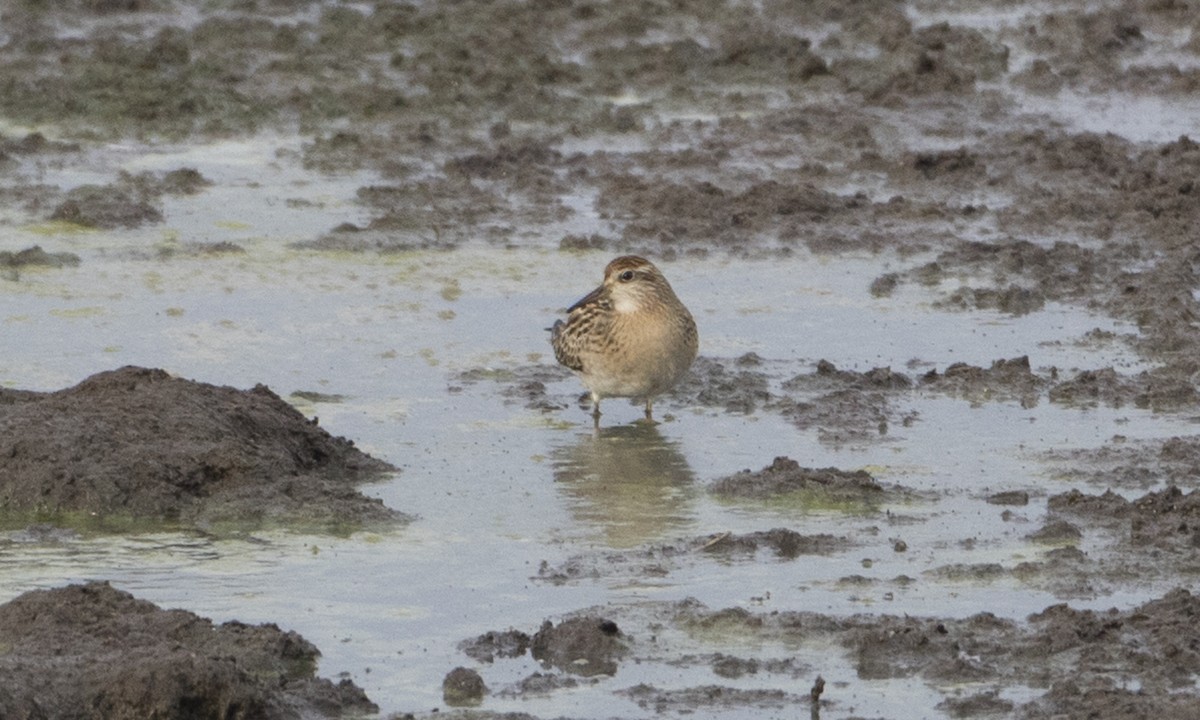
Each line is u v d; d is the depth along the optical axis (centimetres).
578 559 1334
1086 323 1917
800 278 2072
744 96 2802
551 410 1698
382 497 1470
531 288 2033
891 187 2408
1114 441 1574
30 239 2159
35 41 2934
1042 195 2358
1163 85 2852
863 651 1170
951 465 1526
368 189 2352
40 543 1366
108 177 2400
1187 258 2097
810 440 1602
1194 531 1348
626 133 2639
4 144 2497
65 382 1708
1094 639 1169
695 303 1983
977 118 2695
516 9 3177
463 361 1816
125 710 1052
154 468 1450
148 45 2919
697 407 1703
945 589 1266
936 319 1933
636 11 3169
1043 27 3145
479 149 2550
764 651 1175
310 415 1656
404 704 1109
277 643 1162
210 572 1312
